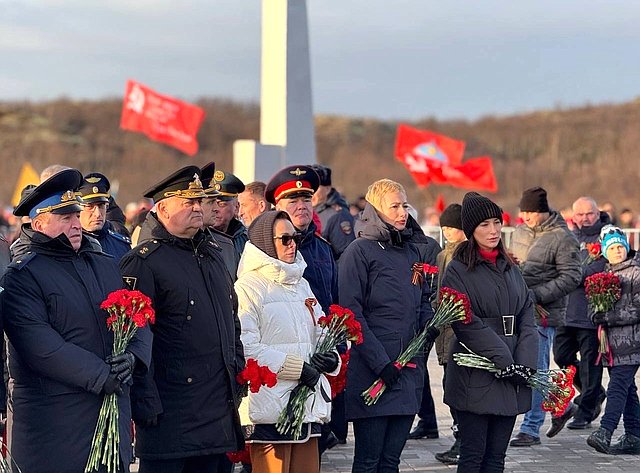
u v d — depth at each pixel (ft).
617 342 26.09
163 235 16.93
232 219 22.74
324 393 18.37
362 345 19.71
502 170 227.40
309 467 18.65
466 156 247.70
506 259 20.53
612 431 26.30
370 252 20.27
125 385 15.62
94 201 21.33
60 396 15.28
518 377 19.77
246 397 17.92
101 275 16.11
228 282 17.42
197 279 16.79
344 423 23.03
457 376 20.06
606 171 220.02
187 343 16.53
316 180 21.65
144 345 15.78
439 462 25.68
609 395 26.35
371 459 20.03
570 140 243.40
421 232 21.12
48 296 15.38
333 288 21.63
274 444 18.01
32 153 271.08
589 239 33.58
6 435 16.44
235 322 17.49
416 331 20.47
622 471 24.79
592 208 33.47
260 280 18.10
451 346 20.36
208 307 16.74
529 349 20.17
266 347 17.72
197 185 16.90
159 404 16.14
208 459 17.12
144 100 64.39
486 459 20.40
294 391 17.84
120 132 293.02
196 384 16.53
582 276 27.48
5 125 292.40
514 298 20.31
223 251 20.57
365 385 19.97
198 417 16.51
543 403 20.51
